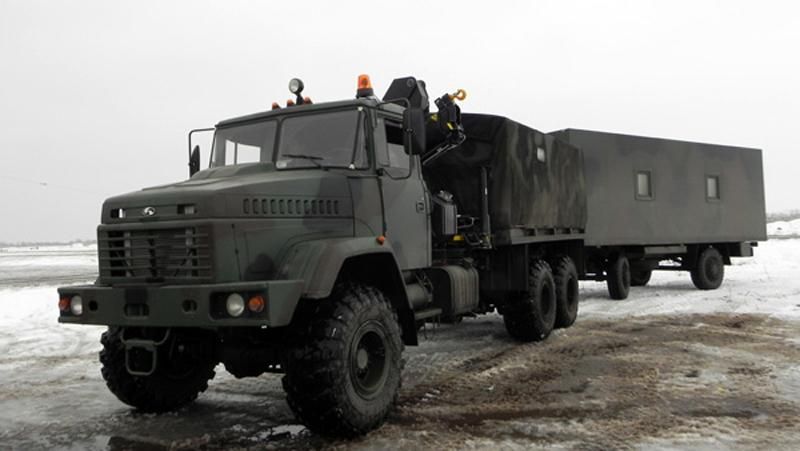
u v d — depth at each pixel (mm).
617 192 12922
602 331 8820
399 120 5859
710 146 15117
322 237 4781
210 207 4121
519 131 7926
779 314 10039
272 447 4246
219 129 5852
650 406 5020
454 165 7715
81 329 9820
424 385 5863
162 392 5062
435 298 6414
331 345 4227
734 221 15578
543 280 8227
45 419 5016
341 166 5164
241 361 4648
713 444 4094
